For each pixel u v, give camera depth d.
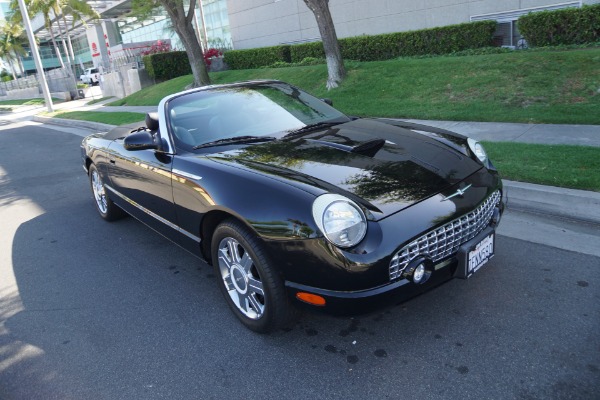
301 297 2.56
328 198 2.46
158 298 3.64
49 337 3.25
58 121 18.75
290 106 4.02
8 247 5.09
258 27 22.94
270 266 2.67
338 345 2.84
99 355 2.99
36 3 33.38
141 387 2.66
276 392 2.51
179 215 3.41
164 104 3.79
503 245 3.85
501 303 3.07
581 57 9.04
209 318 3.29
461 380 2.44
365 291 2.41
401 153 3.05
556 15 11.27
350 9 18.05
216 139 3.57
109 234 5.14
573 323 2.80
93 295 3.79
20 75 68.81
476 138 6.66
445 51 14.35
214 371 2.73
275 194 2.63
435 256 2.60
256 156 3.12
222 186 2.91
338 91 11.55
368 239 2.40
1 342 3.26
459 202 2.71
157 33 34.72
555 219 4.22
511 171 4.87
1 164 10.48
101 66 29.94
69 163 9.62
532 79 8.84
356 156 2.99
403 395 2.38
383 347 2.77
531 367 2.48
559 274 3.34
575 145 5.61
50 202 6.74
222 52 23.86
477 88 9.23
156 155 3.67
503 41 14.14
